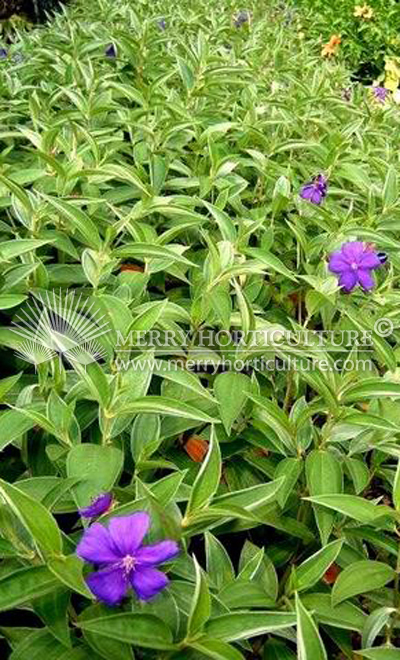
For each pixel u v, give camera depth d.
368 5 3.61
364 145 1.44
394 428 0.66
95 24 1.96
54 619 0.52
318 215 1.09
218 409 0.75
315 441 0.73
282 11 3.36
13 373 0.82
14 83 1.42
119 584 0.47
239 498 0.58
